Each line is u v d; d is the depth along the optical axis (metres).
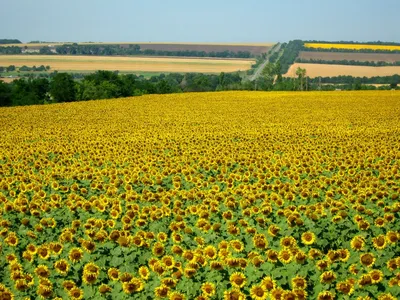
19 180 18.69
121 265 10.22
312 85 127.06
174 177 18.27
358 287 8.71
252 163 21.84
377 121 41.50
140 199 15.51
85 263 10.20
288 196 14.70
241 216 13.42
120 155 24.42
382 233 11.77
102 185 17.28
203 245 11.22
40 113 53.25
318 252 9.90
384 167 20.06
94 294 9.05
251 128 37.84
